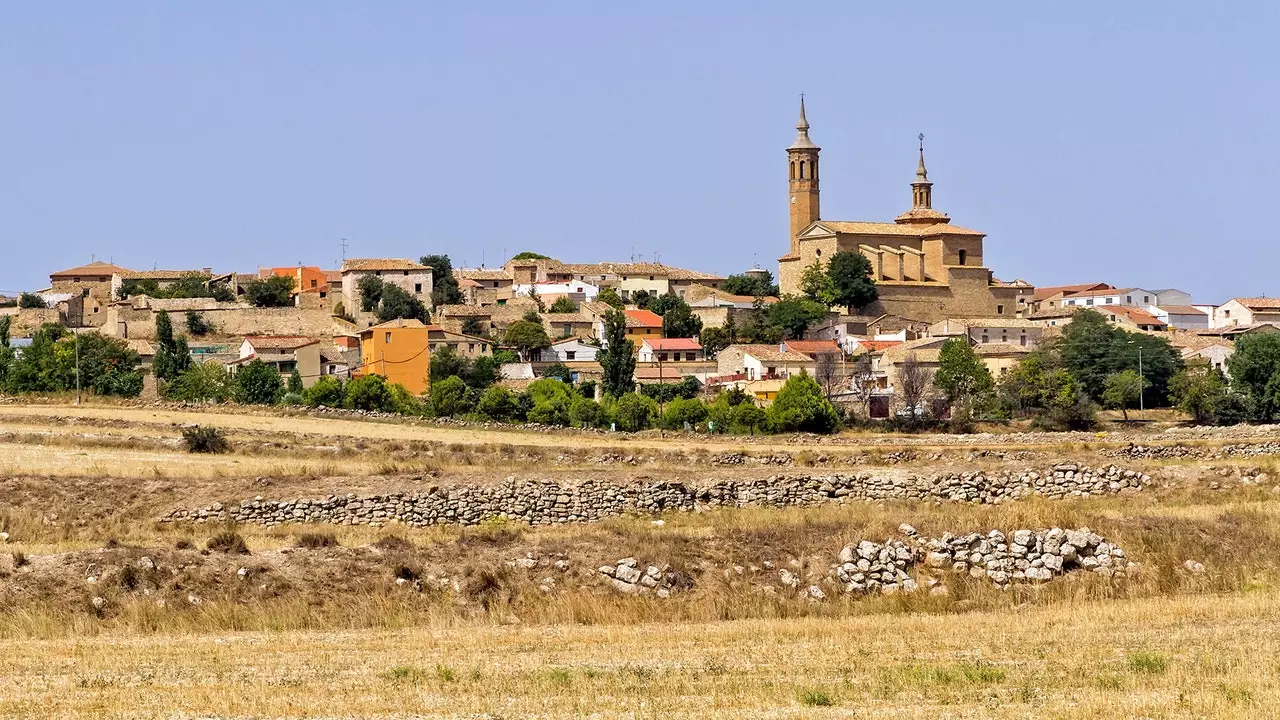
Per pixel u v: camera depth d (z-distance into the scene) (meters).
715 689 69.81
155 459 164.50
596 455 172.50
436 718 64.12
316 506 133.62
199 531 125.25
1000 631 86.25
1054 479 144.00
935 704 66.62
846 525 110.56
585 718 64.06
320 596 97.69
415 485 137.75
